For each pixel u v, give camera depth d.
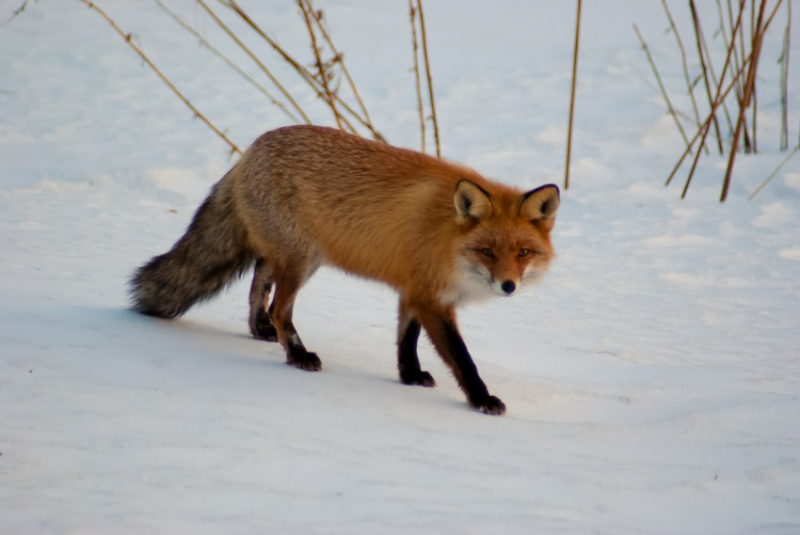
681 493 8.31
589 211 23.36
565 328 15.02
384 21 42.44
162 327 12.16
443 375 12.34
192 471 7.57
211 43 37.62
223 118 30.17
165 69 34.81
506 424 9.91
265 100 31.94
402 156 11.83
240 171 12.45
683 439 9.73
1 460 7.34
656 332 14.96
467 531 6.98
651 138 28.47
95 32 38.44
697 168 26.08
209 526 6.62
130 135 28.28
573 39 39.56
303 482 7.62
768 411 10.70
